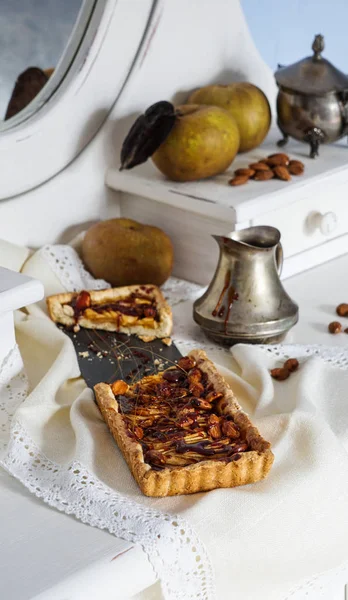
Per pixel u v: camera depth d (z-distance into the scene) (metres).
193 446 0.94
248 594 0.90
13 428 0.97
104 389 1.00
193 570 0.86
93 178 1.30
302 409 0.98
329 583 0.94
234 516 0.89
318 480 0.93
